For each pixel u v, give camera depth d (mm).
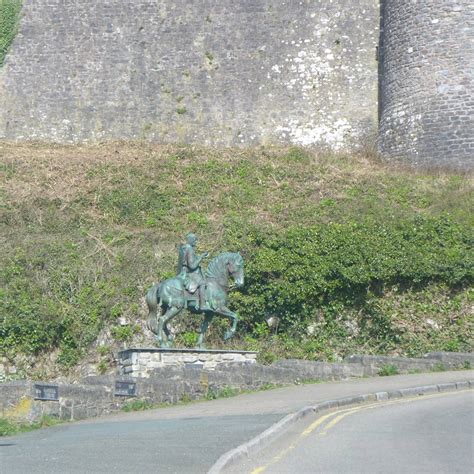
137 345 38031
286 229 42031
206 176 50875
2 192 47875
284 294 39469
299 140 59812
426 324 38875
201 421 24344
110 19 62250
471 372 32594
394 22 55812
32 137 61094
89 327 38031
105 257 41625
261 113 60500
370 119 59344
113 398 28516
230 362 33062
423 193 47531
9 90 61562
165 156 53594
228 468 17984
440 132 52594
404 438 20375
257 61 61094
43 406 27141
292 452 19359
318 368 32750
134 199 47875
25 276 39875
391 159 54406
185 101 61031
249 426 22547
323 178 50031
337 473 17422
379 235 40500
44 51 62094
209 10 62094
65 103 61312
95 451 20641
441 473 17266
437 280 39500
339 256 39750
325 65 60562
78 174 50406
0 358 37000
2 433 24969
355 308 39594
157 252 42438
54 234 44125
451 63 52969
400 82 54938
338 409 25094
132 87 61312
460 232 40844
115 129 60969
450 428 21453
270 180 50281
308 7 61375
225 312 34375
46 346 37500
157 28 62031
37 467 19109
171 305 33656
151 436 22297
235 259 34750
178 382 29844
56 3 62625
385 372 33312
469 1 53125
